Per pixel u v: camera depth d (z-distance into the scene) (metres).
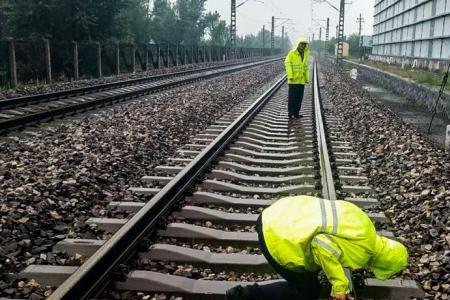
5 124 9.68
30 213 5.42
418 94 18.08
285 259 2.88
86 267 3.79
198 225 5.55
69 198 6.11
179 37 54.09
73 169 7.23
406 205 6.39
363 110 15.59
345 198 6.55
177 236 5.14
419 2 33.78
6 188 6.26
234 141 9.91
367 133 11.70
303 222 2.86
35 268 4.33
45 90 18.11
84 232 5.21
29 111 12.31
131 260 4.51
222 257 4.69
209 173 7.41
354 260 2.80
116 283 4.11
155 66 33.72
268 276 4.48
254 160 8.52
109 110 13.23
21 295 3.93
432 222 5.61
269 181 7.34
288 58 13.29
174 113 13.10
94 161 7.73
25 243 4.75
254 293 3.43
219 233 5.24
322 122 11.37
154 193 6.56
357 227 2.81
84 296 3.71
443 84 12.67
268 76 31.31
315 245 2.77
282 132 11.88
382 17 53.59
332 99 19.91
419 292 4.21
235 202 6.26
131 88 19.17
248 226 5.61
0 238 4.80
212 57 49.38
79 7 27.34
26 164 7.52
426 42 31.92
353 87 25.00
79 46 26.73
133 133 10.18
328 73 38.31
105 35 29.36
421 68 30.52
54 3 26.58
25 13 26.20
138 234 4.85
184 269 4.48
